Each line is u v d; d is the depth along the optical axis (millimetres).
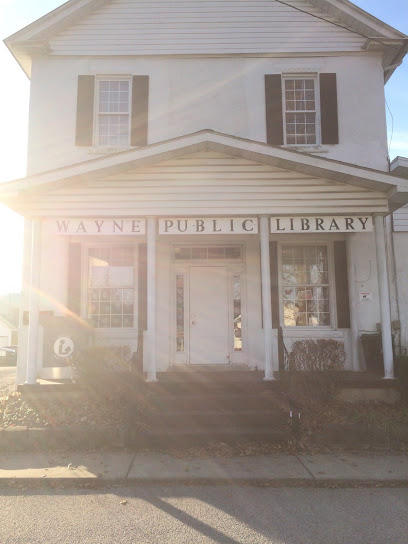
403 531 4449
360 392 8367
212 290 10445
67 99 10531
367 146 10375
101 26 10727
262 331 10102
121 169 8500
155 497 5297
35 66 10609
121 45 10680
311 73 10703
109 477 5797
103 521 4672
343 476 5836
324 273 10430
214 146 8422
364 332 9914
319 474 5898
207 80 10586
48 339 9203
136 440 7012
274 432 7121
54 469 6137
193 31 10719
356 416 7500
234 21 10758
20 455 6797
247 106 10500
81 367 8273
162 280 10242
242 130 10414
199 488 5574
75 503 5145
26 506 5066
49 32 10586
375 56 10648
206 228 8703
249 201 8586
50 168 10297
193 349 10289
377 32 10539
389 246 10711
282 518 4738
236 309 10406
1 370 21344
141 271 10180
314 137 10656
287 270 10438
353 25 10688
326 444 7098
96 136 10570
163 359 10047
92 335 9641
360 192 8602
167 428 7297
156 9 10789
